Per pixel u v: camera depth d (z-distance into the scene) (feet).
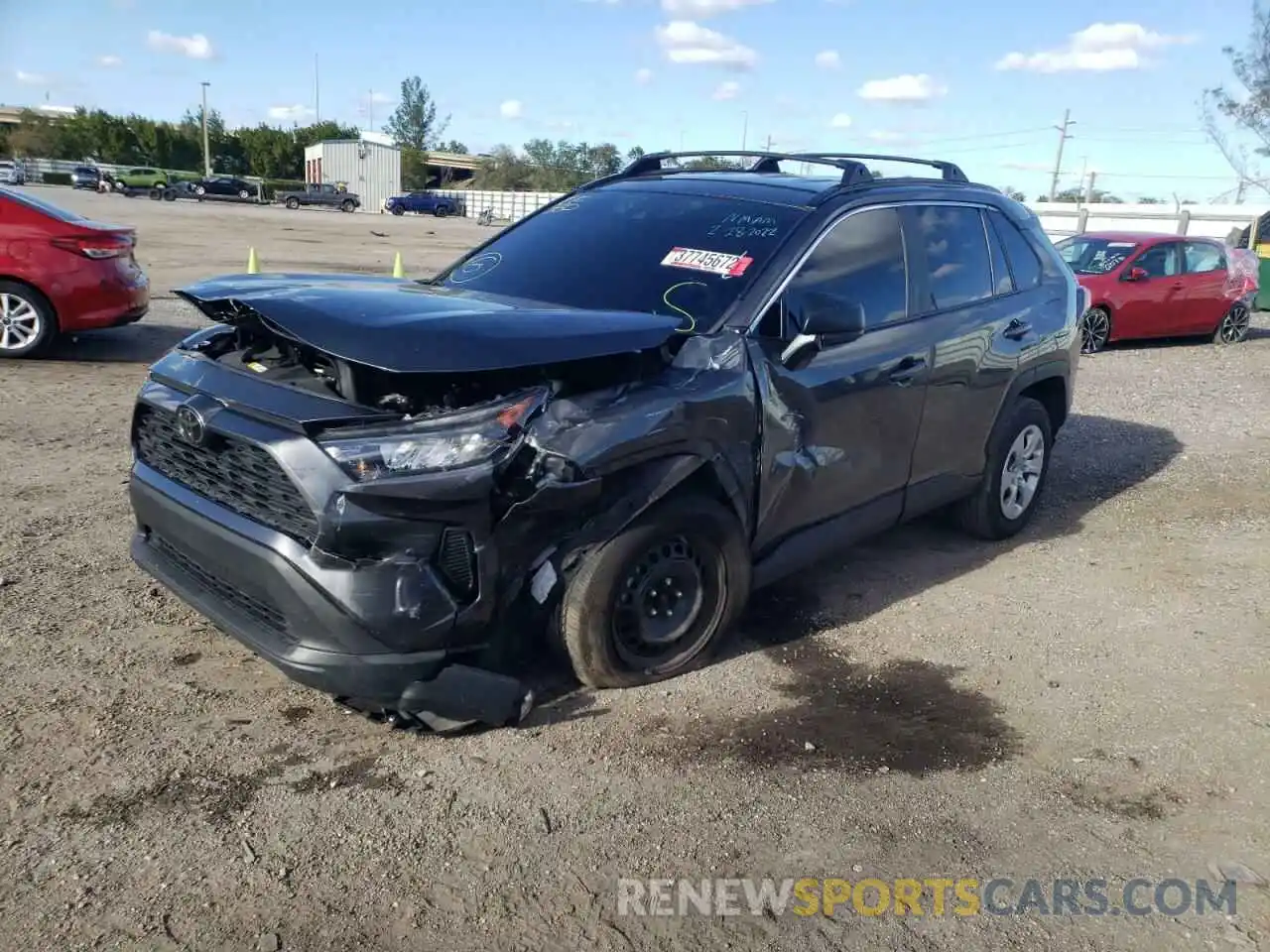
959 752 11.98
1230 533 20.08
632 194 16.34
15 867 9.29
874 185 15.64
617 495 11.75
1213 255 49.80
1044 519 20.85
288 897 9.10
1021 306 18.03
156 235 88.94
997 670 14.08
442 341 10.54
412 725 11.50
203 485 11.76
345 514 10.18
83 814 10.08
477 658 11.43
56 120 270.87
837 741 12.10
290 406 10.82
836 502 14.83
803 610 15.84
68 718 11.72
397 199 213.66
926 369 15.70
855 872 9.82
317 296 11.93
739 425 12.75
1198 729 12.63
